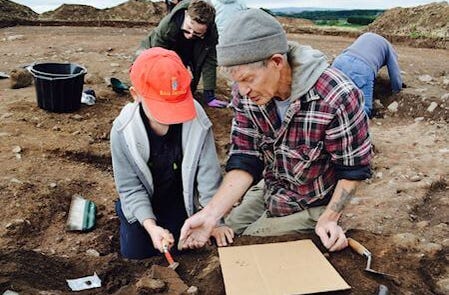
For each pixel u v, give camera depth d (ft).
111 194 14.08
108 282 9.98
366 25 41.39
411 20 36.88
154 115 8.84
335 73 8.90
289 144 9.51
